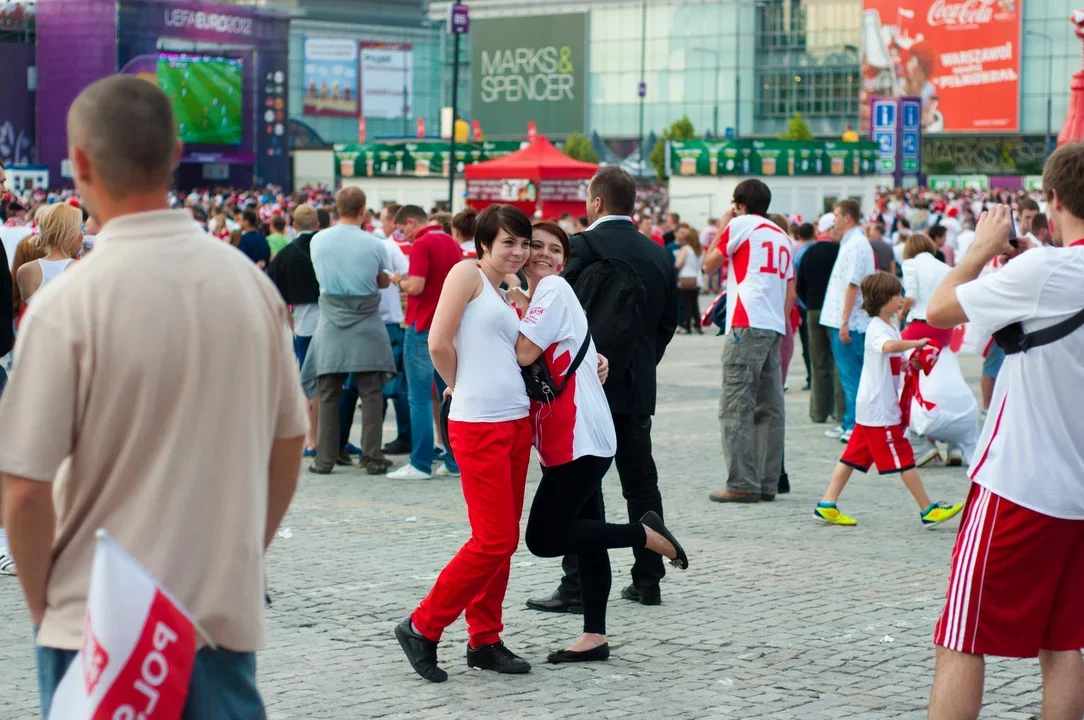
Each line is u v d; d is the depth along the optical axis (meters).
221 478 4.38
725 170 59.12
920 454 18.00
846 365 19.50
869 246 19.17
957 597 6.55
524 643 9.52
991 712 8.04
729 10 158.75
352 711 7.96
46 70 102.31
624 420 10.38
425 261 15.95
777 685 8.55
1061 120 144.75
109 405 4.22
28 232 13.97
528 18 169.88
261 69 113.12
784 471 15.51
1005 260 7.34
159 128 4.31
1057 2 143.50
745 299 14.69
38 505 4.16
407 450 18.52
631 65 164.75
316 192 92.19
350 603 10.46
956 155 151.75
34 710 7.85
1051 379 6.41
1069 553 6.50
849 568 11.86
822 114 155.38
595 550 8.91
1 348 10.62
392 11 171.25
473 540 8.50
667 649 9.36
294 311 18.14
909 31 149.75
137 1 102.88
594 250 10.23
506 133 172.50
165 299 4.26
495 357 8.55
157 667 4.04
